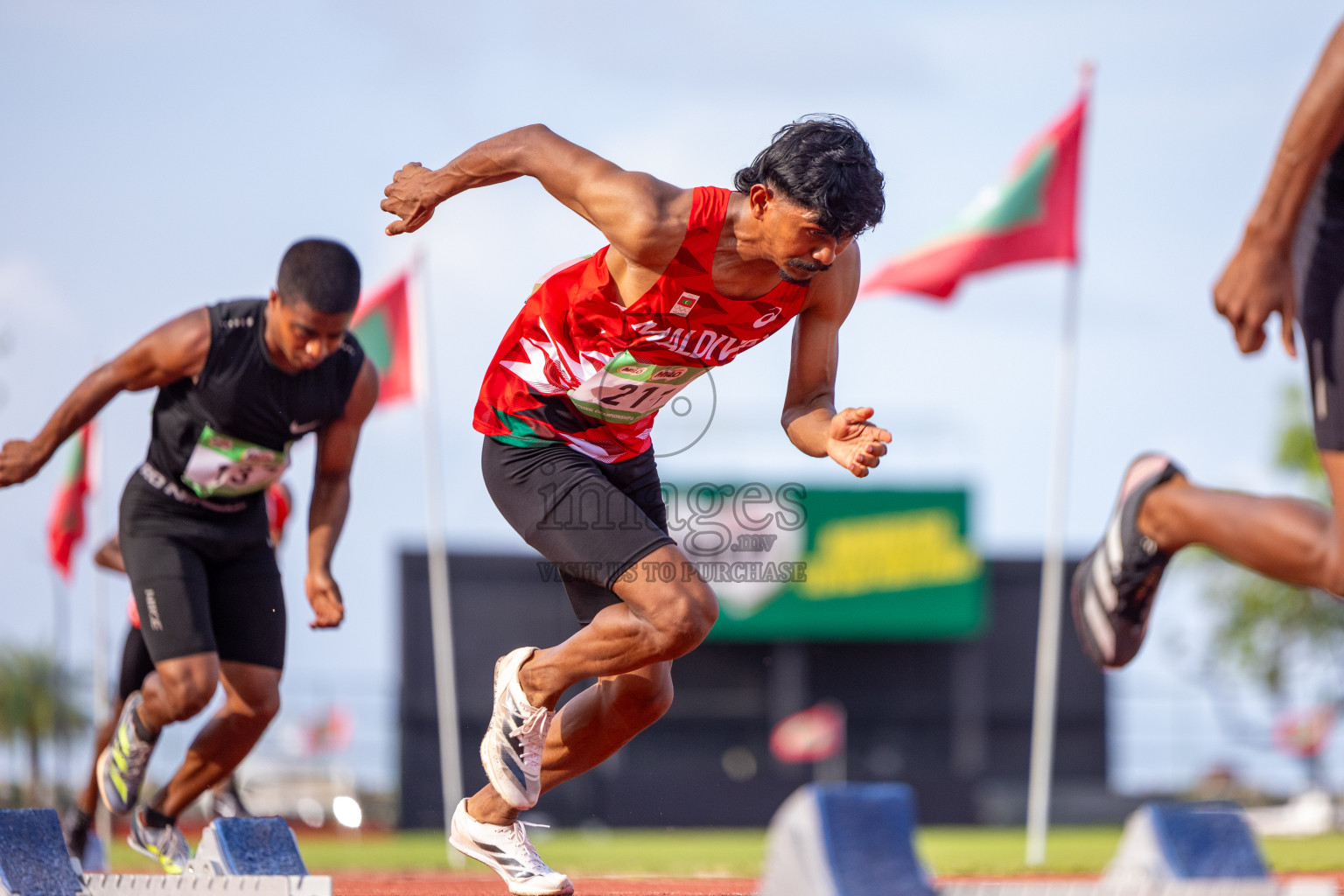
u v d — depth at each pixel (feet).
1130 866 26.96
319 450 54.44
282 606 56.80
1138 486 31.99
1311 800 274.36
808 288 38.24
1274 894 25.72
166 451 52.70
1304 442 342.03
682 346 37.01
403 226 38.50
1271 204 25.81
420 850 168.14
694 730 336.08
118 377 51.42
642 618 36.17
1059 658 343.67
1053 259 124.06
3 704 372.38
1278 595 365.81
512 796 40.01
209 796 72.69
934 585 327.26
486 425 40.14
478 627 317.83
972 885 26.48
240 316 51.44
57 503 123.13
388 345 126.93
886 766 338.95
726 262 34.94
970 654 342.85
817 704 340.18
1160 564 32.27
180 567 53.21
